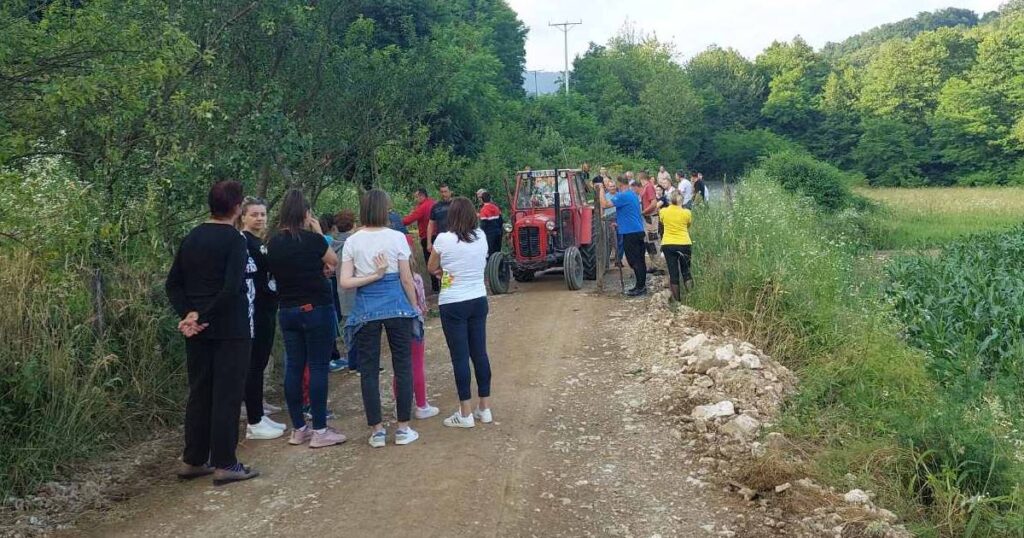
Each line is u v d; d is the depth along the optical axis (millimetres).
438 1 24156
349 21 12109
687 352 8109
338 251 8750
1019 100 54094
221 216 5430
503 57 51250
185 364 7156
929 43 66062
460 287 6250
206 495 5266
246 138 8898
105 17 6727
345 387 7926
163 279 7234
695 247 12039
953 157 57438
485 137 32938
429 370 8406
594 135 49250
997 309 10836
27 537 4676
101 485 5477
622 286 12336
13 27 5914
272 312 6363
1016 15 68688
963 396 6922
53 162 6824
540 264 13484
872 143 60469
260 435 6359
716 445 5984
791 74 76562
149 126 7598
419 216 12922
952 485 5523
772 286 9422
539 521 4797
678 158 59031
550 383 7719
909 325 10727
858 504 5035
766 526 4773
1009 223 28812
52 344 5871
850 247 16656
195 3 9258
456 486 5219
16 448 5387
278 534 4660
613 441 6152
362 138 11945
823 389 7410
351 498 5105
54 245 5984
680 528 4746
